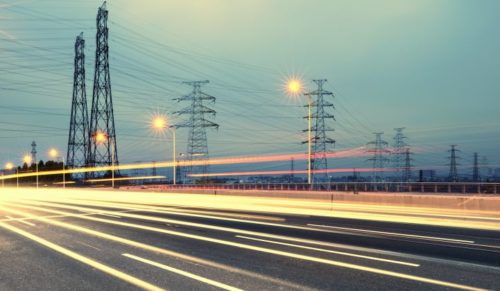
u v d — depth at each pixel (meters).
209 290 7.52
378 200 28.52
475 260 9.91
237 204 31.61
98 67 68.81
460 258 10.16
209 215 23.02
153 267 9.42
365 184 47.69
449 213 22.41
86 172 72.75
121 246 12.34
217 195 38.34
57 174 109.00
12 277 8.63
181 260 10.17
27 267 9.56
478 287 7.59
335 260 9.99
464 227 16.59
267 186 56.19
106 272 8.98
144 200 38.81
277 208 27.50
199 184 66.12
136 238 13.98
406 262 9.72
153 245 12.47
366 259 10.09
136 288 7.71
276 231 15.59
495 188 40.41
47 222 19.56
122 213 24.69
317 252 11.06
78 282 8.18
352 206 27.95
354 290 7.44
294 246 12.04
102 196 46.75
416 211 23.97
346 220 19.67
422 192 44.66
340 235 14.31
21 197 49.88
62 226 17.80
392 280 8.10
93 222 19.41
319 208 26.61
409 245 12.09
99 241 13.37
